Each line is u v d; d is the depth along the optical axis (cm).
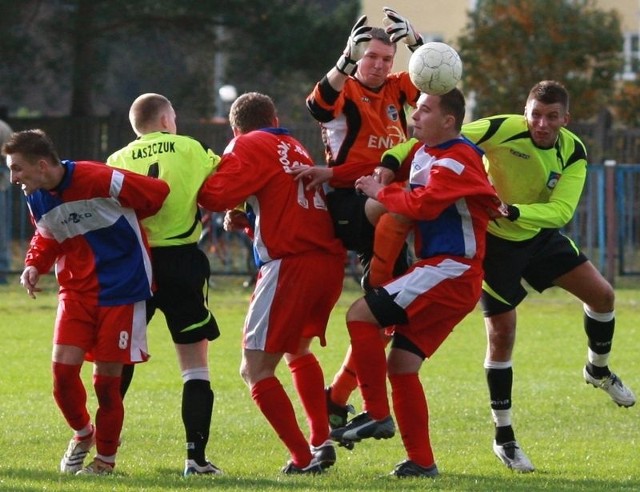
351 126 2109
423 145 1936
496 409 2167
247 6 7794
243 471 2070
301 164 2000
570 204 2142
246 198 1970
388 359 1939
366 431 1922
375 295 1902
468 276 1892
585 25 8025
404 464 1936
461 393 3030
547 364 3522
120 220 1934
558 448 2367
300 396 2059
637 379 3231
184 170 2027
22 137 1888
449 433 2544
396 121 2144
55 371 1956
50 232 1950
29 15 7806
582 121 8025
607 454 2295
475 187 1856
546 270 2281
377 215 1997
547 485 1886
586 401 2928
